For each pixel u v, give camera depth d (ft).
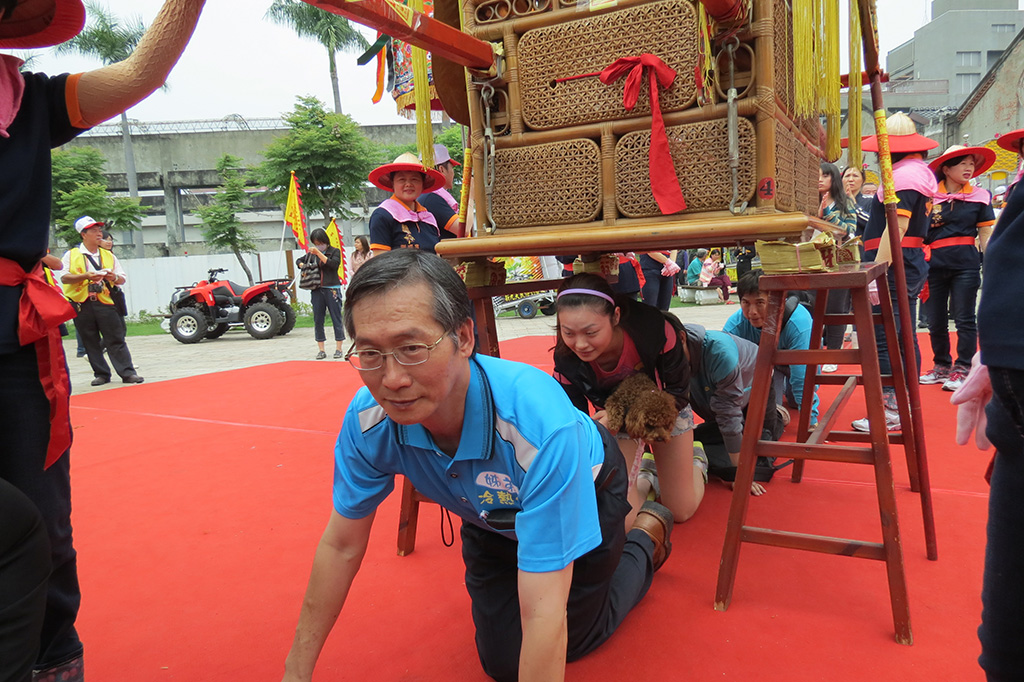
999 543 3.48
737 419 9.11
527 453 4.11
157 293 70.95
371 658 5.81
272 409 16.99
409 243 12.38
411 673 5.58
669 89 6.10
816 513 8.59
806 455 5.99
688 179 6.09
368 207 91.71
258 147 90.84
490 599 5.21
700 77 5.85
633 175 6.35
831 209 13.41
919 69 152.05
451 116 7.80
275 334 39.34
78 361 31.30
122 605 6.95
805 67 6.27
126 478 11.42
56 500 4.66
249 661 5.90
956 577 6.82
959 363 15.39
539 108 6.67
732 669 5.42
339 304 27.43
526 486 4.16
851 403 14.48
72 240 67.10
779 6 6.38
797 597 6.54
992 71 69.10
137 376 22.44
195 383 21.68
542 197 6.75
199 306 39.58
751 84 5.85
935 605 6.30
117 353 22.18
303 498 10.08
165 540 8.63
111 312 21.91
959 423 4.20
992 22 146.41
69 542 4.82
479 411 4.21
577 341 6.57
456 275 3.85
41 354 4.53
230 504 9.93
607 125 6.38
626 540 6.39
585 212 6.58
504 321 41.98
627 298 7.04
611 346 6.95
